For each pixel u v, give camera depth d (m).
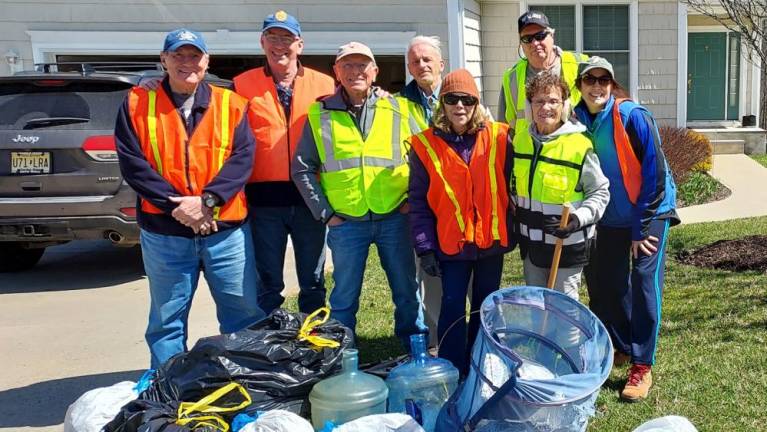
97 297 6.43
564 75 4.52
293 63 4.27
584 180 3.59
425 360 3.33
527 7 12.05
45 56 11.06
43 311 5.98
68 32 11.01
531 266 3.81
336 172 3.95
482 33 12.15
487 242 3.68
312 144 3.98
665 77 12.59
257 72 4.26
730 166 12.67
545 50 4.46
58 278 7.22
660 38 12.47
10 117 6.30
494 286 3.85
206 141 3.58
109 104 6.34
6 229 6.25
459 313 3.79
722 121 16.05
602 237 4.12
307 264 4.52
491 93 12.32
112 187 6.20
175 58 3.49
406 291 4.20
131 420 2.85
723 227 8.16
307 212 4.38
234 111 3.69
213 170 3.60
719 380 3.93
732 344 4.41
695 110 16.16
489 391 2.90
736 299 5.30
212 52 11.25
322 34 11.09
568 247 3.66
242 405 3.04
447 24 11.01
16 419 3.87
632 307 3.89
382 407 3.15
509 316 3.27
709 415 3.55
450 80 3.57
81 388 4.29
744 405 3.63
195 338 5.20
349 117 3.96
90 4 11.01
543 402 2.75
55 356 4.86
